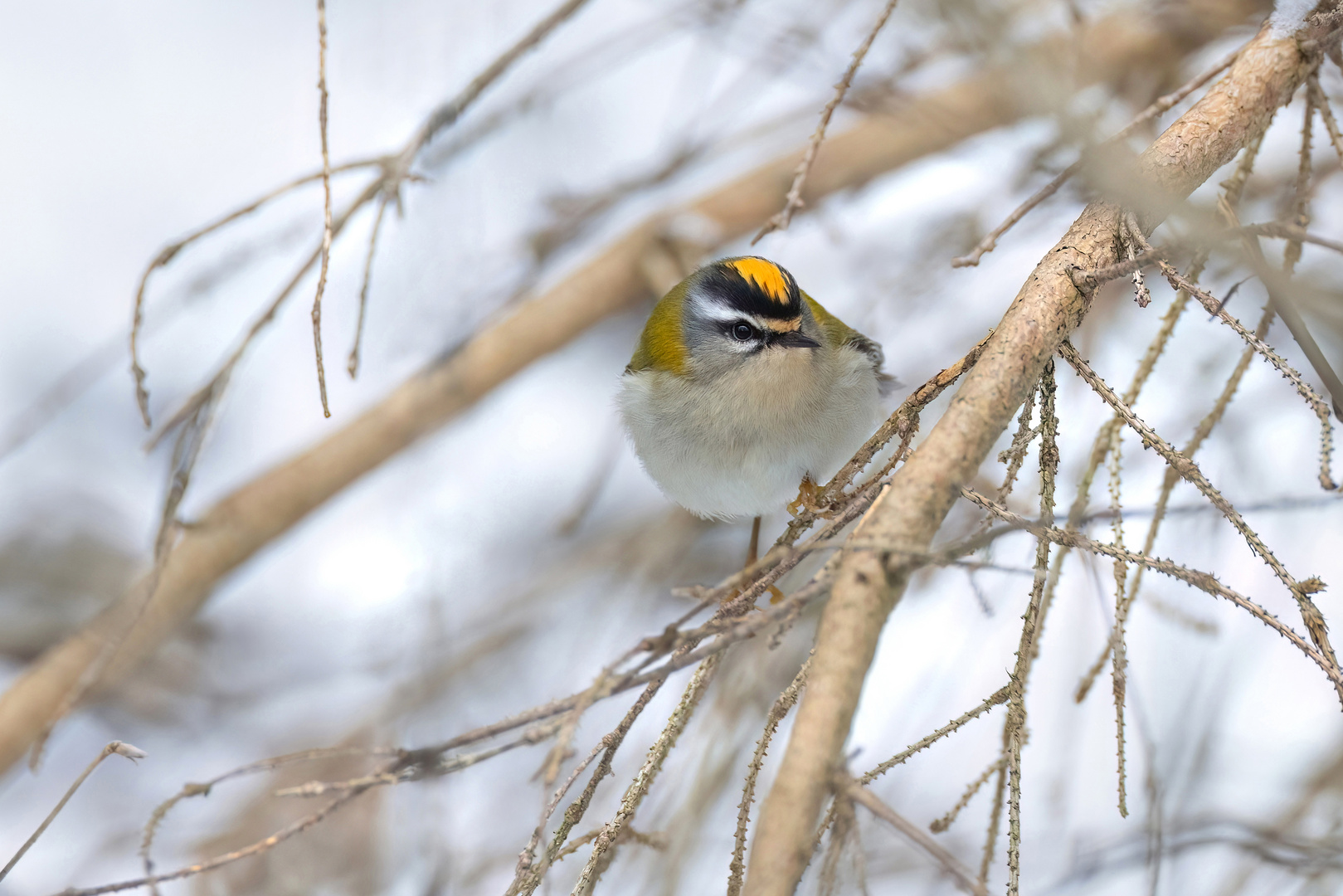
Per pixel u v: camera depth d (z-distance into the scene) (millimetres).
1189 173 5145
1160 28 9375
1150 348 5699
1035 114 7820
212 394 7156
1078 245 4793
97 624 10539
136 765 11539
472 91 7090
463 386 11406
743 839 4531
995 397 4301
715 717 8406
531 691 11172
